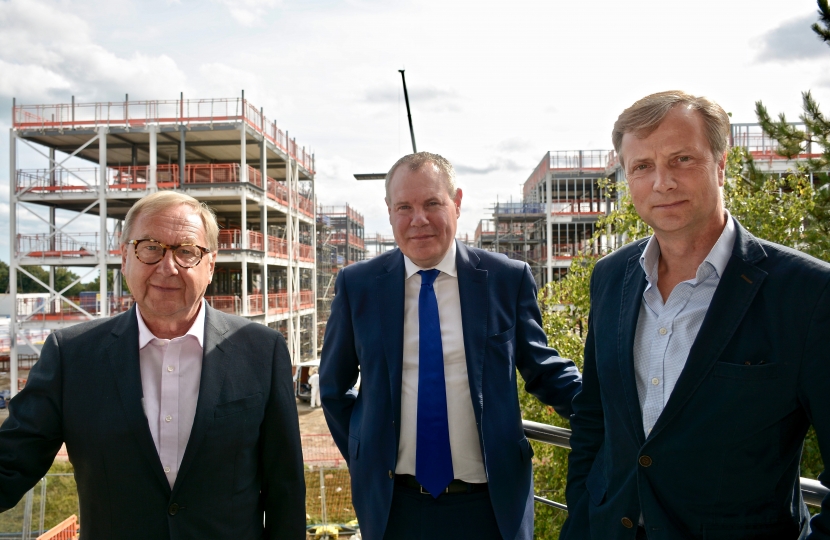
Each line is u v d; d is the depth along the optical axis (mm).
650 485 1637
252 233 25938
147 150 27094
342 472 15180
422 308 2441
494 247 46875
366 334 2518
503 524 2260
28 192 23750
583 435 2137
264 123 26422
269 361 2248
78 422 1963
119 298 24344
